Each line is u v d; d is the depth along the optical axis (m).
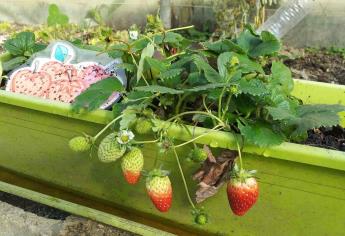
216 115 0.34
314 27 0.93
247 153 0.31
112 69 0.41
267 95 0.34
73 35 0.91
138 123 0.33
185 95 0.36
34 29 1.11
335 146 0.38
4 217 0.43
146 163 0.36
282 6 0.91
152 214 0.39
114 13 1.09
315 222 0.32
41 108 0.37
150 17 0.48
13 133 0.41
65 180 0.41
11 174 0.45
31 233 0.41
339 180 0.29
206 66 0.35
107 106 0.38
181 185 0.35
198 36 0.98
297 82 0.41
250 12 0.92
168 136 0.33
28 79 0.42
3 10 1.20
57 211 0.44
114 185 0.39
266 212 0.33
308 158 0.29
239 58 0.37
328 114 0.31
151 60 0.36
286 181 0.31
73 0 1.10
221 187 0.33
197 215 0.33
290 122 0.32
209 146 0.32
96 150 0.37
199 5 0.99
